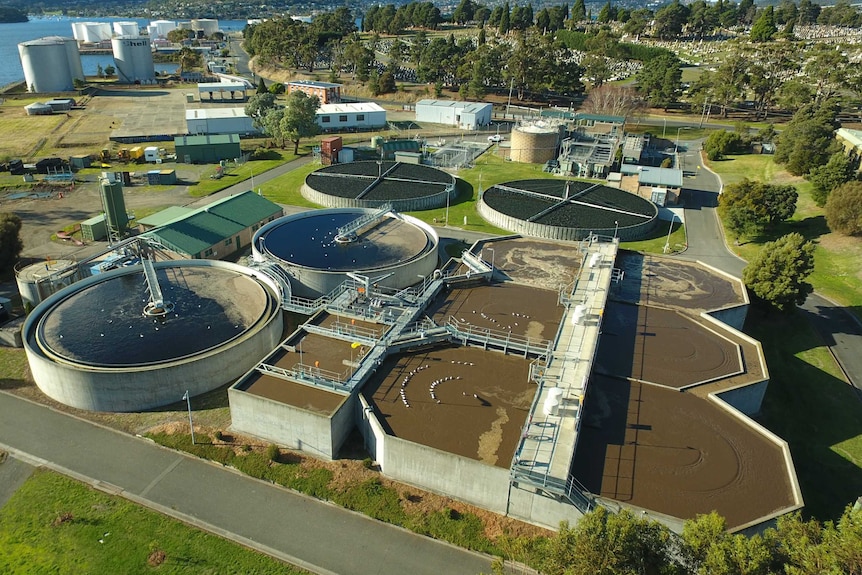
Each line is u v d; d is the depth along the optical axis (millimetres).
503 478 36031
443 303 59469
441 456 37188
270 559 34094
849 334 62562
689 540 26438
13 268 69000
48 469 40188
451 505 37812
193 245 70250
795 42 196625
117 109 169625
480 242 74938
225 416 45688
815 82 165875
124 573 32875
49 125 145875
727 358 51625
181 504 37688
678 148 138500
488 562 34531
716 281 67000
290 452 41969
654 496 36031
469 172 117562
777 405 50875
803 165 107188
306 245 72625
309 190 99188
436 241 75375
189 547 34594
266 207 85250
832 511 39875
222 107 174625
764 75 167750
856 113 162000
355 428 44500
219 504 37812
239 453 41594
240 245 78375
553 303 60094
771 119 164375
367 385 45438
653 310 59781
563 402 42375
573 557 25688
